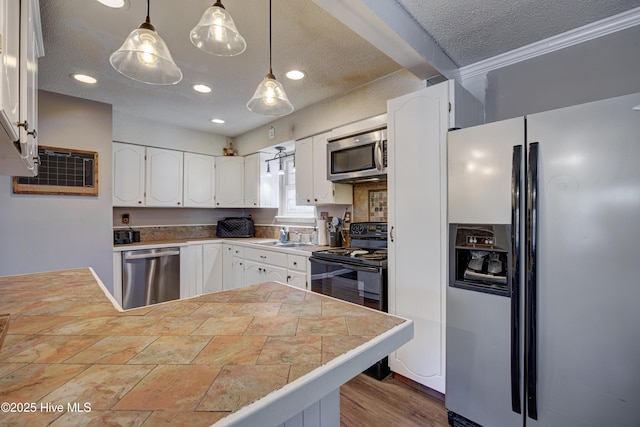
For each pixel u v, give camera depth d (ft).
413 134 6.61
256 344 2.73
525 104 6.64
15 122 3.25
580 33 5.91
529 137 4.70
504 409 4.97
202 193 13.46
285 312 3.59
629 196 3.91
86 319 3.37
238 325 3.18
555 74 6.28
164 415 1.79
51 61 7.44
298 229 12.61
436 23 5.81
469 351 5.40
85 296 4.32
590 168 4.18
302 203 10.63
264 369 2.31
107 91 9.26
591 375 4.16
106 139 9.39
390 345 2.96
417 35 5.88
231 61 7.50
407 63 6.39
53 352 2.57
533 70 6.56
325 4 4.73
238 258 12.33
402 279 6.78
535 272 4.57
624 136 3.95
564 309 4.36
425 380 6.43
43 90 8.44
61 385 2.08
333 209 10.93
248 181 13.78
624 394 3.93
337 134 9.27
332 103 9.73
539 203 4.57
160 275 11.31
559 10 5.39
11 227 7.92
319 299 4.10
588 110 4.20
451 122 6.04
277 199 13.83
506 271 5.03
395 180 6.93
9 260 7.89
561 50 6.21
